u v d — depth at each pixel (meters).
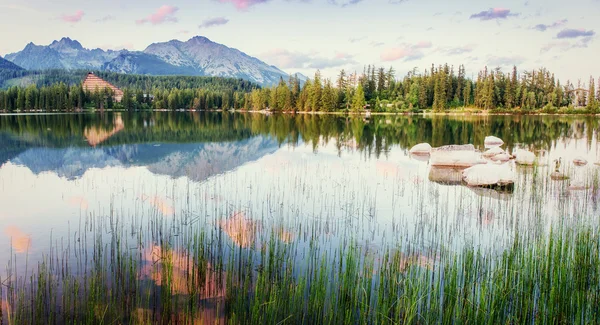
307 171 19.72
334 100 100.25
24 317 6.29
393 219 11.64
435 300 6.61
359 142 33.28
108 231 10.39
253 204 13.20
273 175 18.55
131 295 6.99
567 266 7.68
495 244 9.51
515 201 13.73
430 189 15.59
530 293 6.93
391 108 99.81
